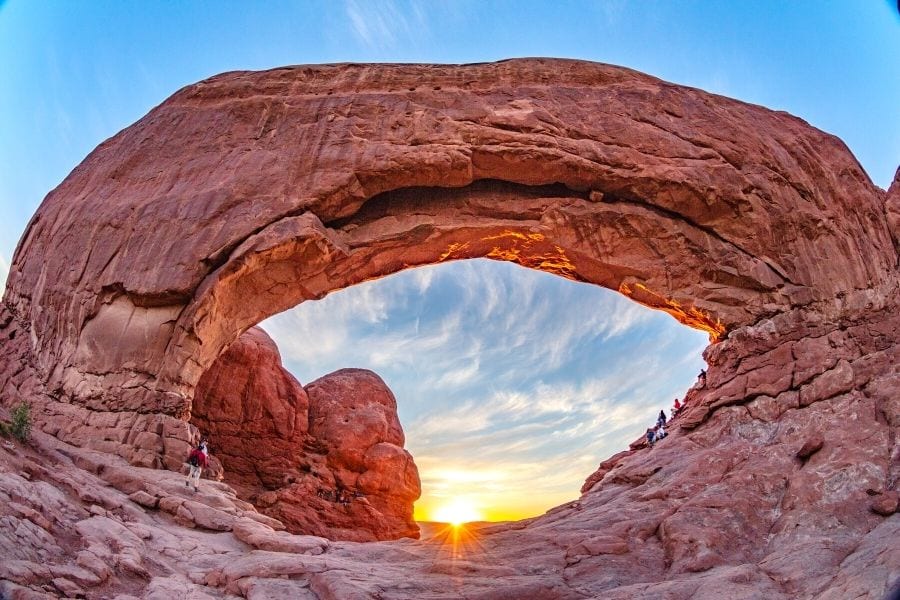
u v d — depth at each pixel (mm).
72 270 20797
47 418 19250
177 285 19578
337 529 28719
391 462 31672
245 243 19906
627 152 21734
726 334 21438
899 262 22422
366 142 21531
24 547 10727
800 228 21641
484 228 21812
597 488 19438
